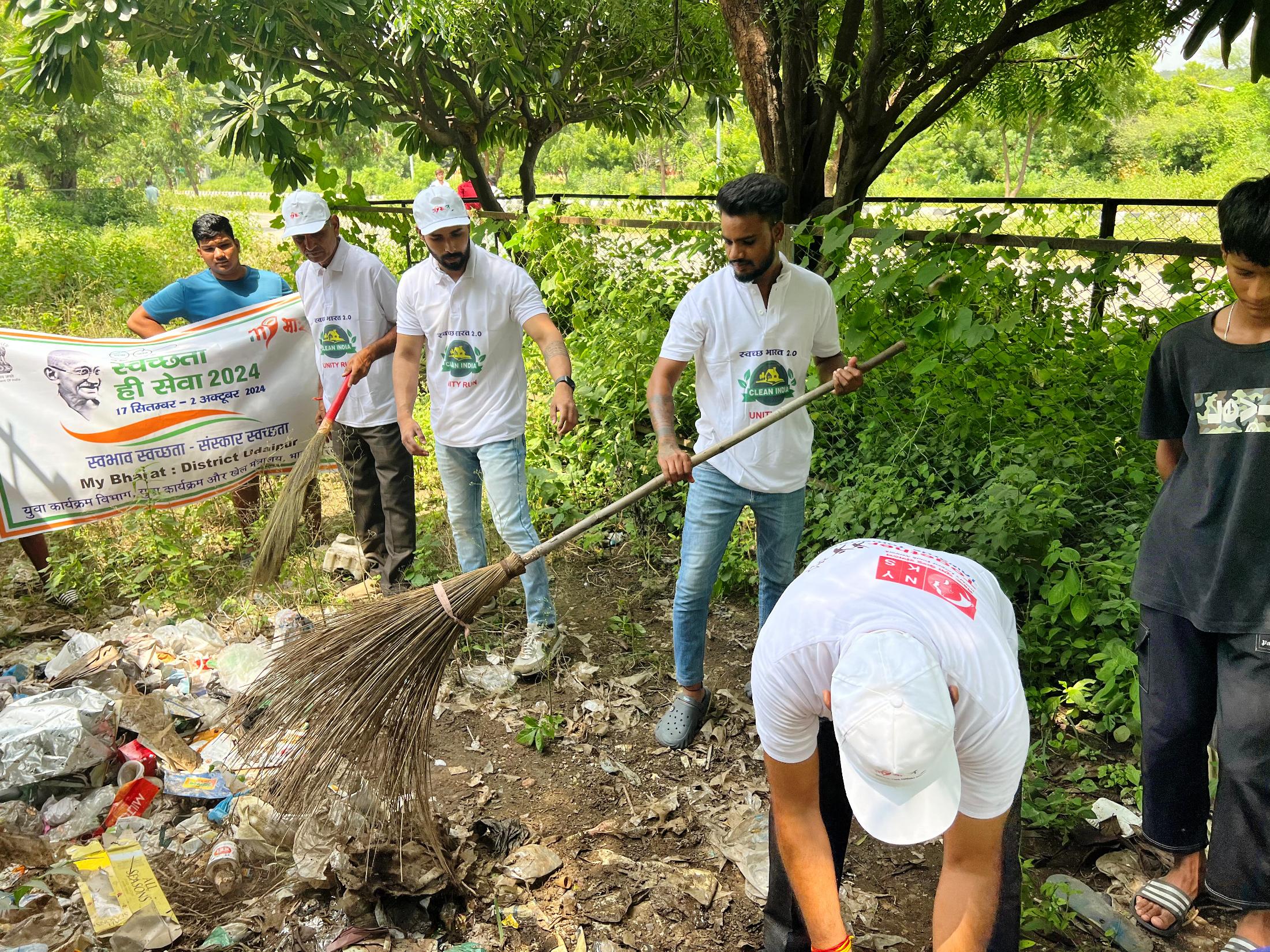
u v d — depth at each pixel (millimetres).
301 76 9148
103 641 4152
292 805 2814
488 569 2885
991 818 1855
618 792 3383
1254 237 2182
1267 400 2316
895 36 6215
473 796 3355
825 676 1850
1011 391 4828
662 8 8562
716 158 12992
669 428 3266
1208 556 2443
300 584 4680
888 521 4480
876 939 2738
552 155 38219
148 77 29953
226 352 4973
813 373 5332
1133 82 8688
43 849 2951
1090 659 3619
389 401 4551
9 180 29703
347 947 2656
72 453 4699
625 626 4449
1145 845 3033
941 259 5070
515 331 3988
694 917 2811
